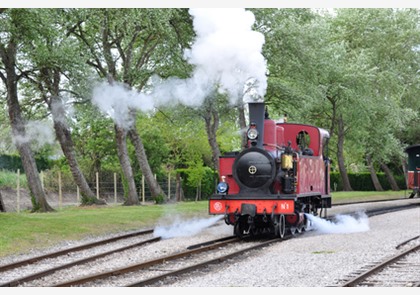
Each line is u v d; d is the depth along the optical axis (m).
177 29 30.95
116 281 11.89
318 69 36.47
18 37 24.69
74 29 29.56
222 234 19.83
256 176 18.16
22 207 35.47
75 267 13.58
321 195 21.45
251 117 18.58
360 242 16.98
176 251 15.95
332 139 53.69
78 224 20.73
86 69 27.00
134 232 19.92
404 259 13.86
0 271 13.11
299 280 11.47
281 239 18.22
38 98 30.59
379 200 40.19
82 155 41.81
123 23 27.64
